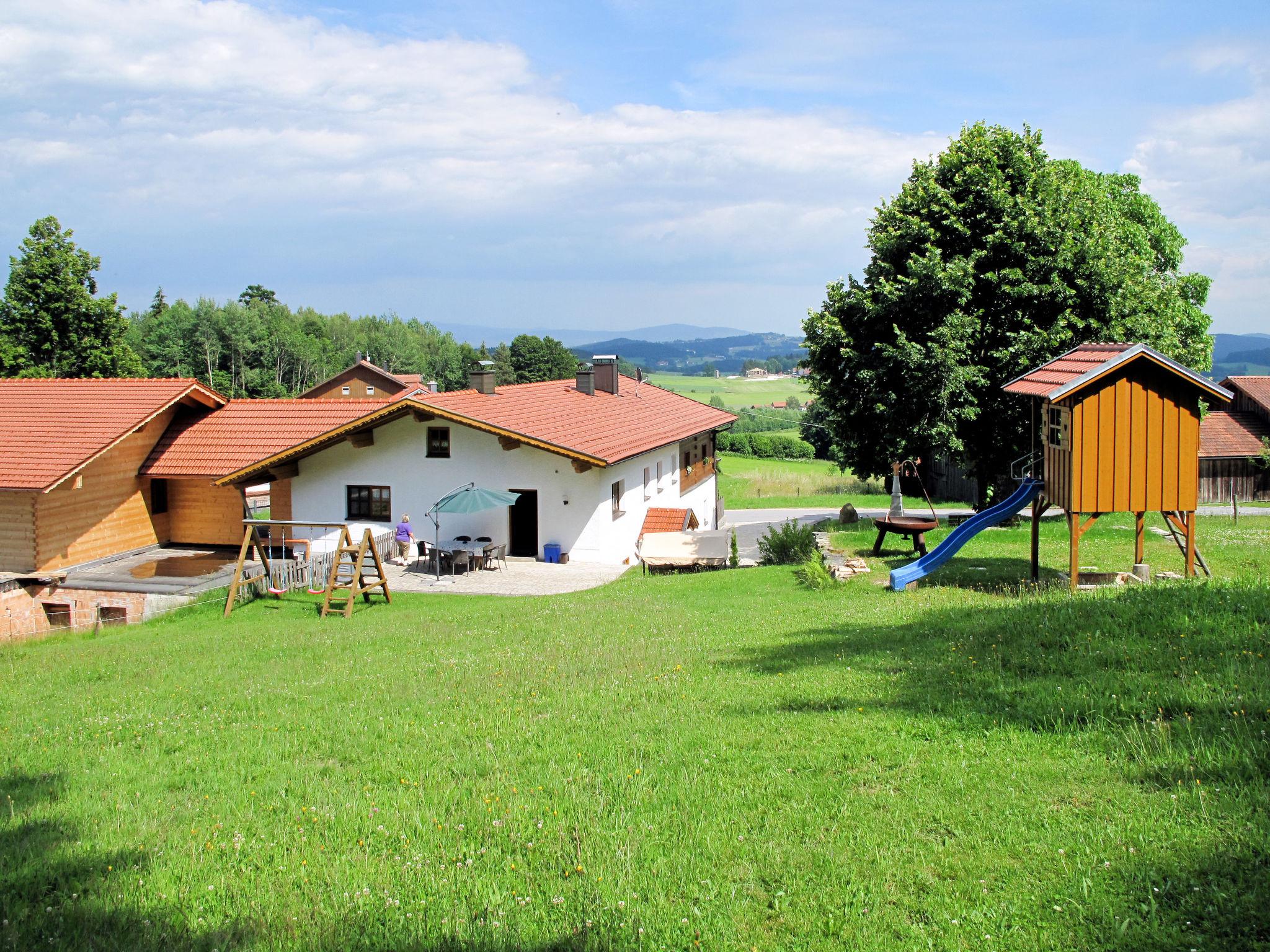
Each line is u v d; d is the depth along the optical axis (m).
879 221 32.81
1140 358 15.83
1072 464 16.09
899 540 25.14
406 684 12.58
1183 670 9.04
